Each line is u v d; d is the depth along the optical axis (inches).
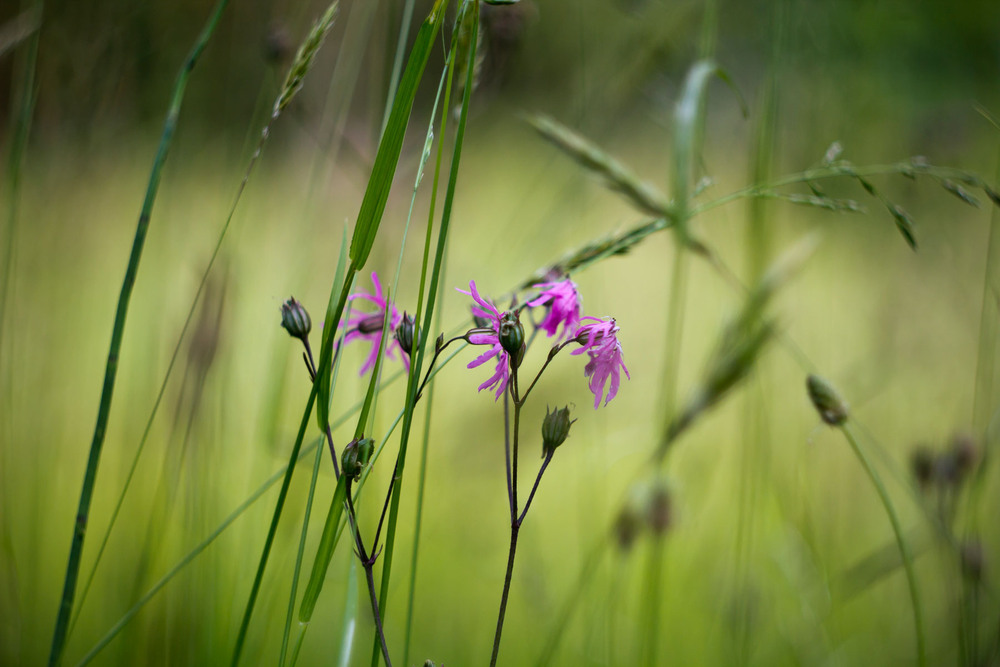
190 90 42.1
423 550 36.6
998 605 28.4
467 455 37.5
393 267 28.6
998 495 34.5
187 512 27.5
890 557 30.9
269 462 30.1
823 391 25.2
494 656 23.0
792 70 39.1
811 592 32.1
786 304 40.8
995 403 40.5
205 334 27.6
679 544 36.5
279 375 28.3
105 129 38.9
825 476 39.6
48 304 34.6
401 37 24.7
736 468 37.3
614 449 42.9
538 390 36.2
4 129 40.8
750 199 28.0
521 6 29.6
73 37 36.4
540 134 26.2
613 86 35.1
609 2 37.9
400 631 31.3
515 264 35.1
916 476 28.1
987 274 28.1
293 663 23.2
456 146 23.0
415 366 23.2
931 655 30.3
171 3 40.5
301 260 29.8
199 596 27.5
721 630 30.2
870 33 40.6
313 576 23.2
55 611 30.5
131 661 26.9
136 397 34.1
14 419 31.9
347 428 37.6
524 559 34.0
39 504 31.7
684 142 24.6
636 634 30.6
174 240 41.2
